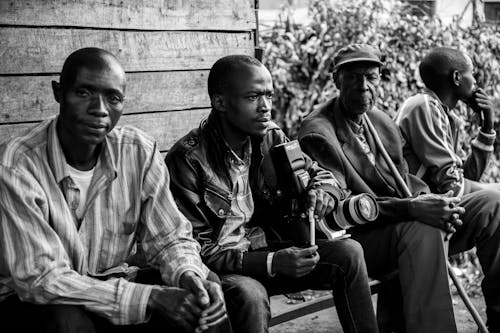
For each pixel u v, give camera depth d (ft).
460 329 13.42
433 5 20.45
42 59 9.69
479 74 17.52
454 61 12.31
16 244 7.24
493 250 11.48
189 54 11.30
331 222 10.14
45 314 7.04
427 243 10.53
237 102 9.06
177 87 11.17
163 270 7.98
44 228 7.27
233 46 11.92
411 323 10.52
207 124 9.32
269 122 10.05
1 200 7.28
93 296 7.22
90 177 7.82
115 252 8.00
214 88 9.22
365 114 11.35
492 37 17.76
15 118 9.50
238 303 8.32
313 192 9.57
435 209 10.52
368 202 10.22
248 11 12.09
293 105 16.60
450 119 12.56
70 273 7.27
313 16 16.71
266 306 8.47
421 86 16.76
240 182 9.39
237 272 8.92
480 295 15.53
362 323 9.39
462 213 10.66
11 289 7.57
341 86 11.09
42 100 9.71
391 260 10.88
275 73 16.46
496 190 11.78
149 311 7.38
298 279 9.55
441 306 10.44
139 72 10.72
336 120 11.16
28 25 9.57
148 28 10.80
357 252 9.44
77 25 10.02
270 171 9.75
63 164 7.59
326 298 10.37
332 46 16.38
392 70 16.53
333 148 10.85
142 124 10.77
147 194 8.16
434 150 11.82
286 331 13.51
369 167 11.11
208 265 8.87
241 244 9.41
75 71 7.41
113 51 10.39
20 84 9.52
